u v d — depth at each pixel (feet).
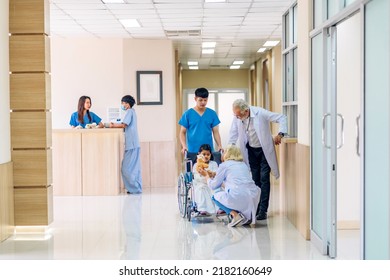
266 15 31.40
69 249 19.90
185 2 27.94
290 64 27.35
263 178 25.40
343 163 23.21
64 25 33.68
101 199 32.53
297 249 19.54
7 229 22.02
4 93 22.29
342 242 20.92
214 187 24.34
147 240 21.25
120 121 37.06
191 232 22.71
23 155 22.95
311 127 20.80
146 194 34.71
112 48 39.19
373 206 13.71
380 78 13.16
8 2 22.82
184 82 67.67
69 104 39.01
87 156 34.12
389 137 12.57
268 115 25.03
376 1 13.39
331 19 17.53
